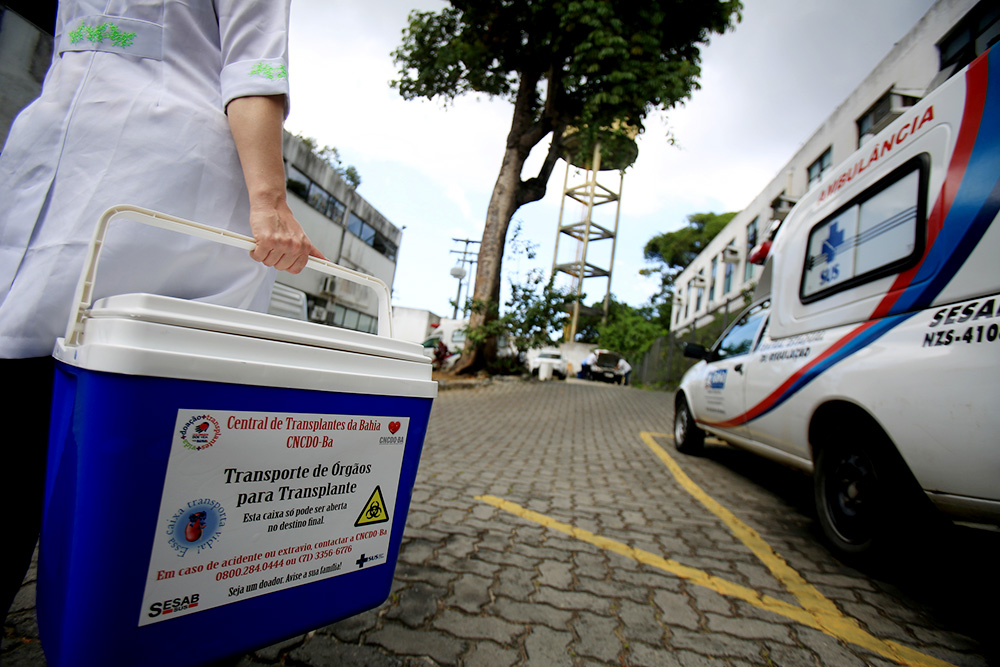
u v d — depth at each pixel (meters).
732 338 4.75
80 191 0.98
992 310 1.88
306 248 1.07
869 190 2.79
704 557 2.65
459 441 5.92
